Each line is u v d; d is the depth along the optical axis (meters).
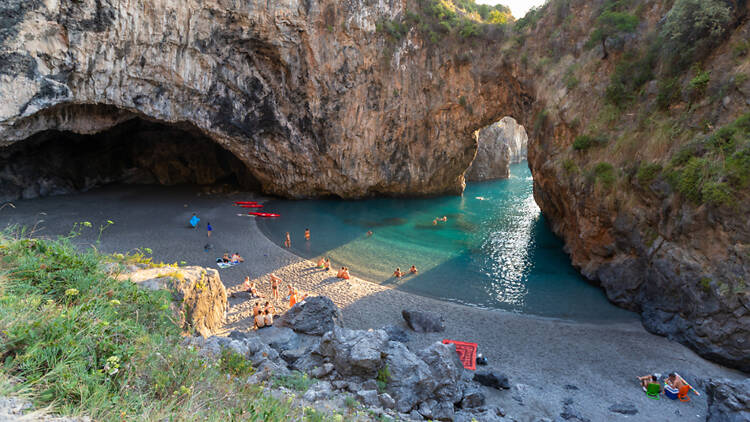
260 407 6.02
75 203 40.84
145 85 32.78
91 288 7.70
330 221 41.09
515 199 54.03
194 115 36.56
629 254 24.17
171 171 50.59
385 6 39.91
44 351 4.93
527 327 21.67
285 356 12.75
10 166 40.31
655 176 22.19
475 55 41.50
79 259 8.35
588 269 27.73
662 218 21.62
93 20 27.94
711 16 21.66
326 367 11.07
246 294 22.98
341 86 40.84
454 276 28.84
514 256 32.81
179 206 42.06
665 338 20.45
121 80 31.33
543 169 33.31
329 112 42.06
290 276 27.20
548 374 17.33
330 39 38.56
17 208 38.03
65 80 28.83
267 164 44.81
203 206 42.62
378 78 41.88
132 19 29.33
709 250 18.94
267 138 42.09
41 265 7.43
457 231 39.50
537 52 36.78
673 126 22.58
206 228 35.75
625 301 23.83
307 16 36.66
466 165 52.41
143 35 30.33
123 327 6.43
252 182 50.38
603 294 25.83
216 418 5.25
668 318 20.84
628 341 20.28
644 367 18.03
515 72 38.78
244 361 8.88
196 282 15.80
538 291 26.42
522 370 17.59
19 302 5.80
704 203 19.06
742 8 21.33
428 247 34.75
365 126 43.69
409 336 20.02
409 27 41.41
